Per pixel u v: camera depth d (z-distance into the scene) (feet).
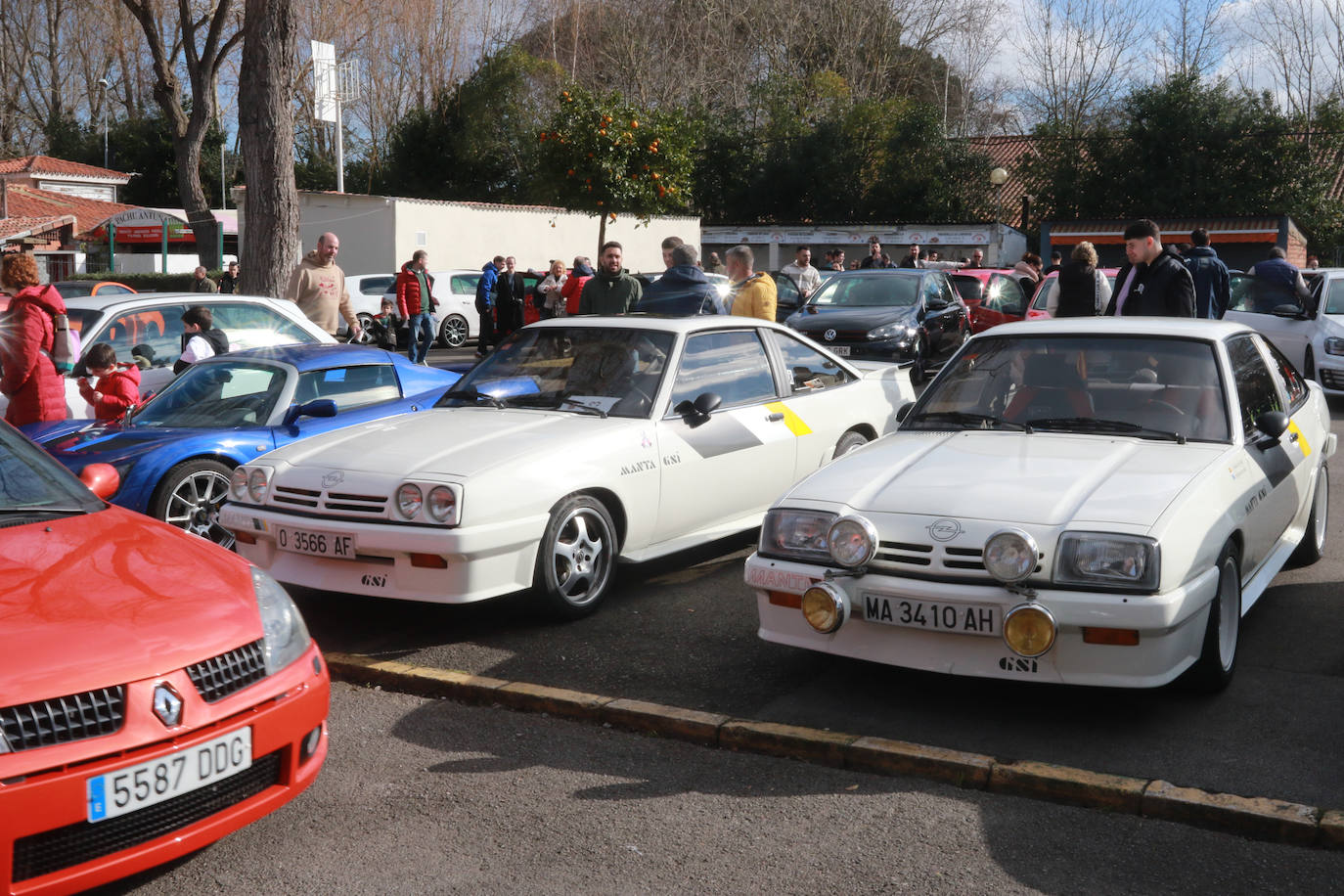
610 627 19.07
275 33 45.78
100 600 11.04
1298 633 17.78
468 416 21.20
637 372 21.63
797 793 13.03
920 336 50.96
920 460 16.30
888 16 157.69
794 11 155.12
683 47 155.22
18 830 9.31
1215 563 14.43
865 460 16.69
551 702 15.53
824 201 123.44
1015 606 13.48
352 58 143.64
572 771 13.78
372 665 17.02
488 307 63.36
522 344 23.18
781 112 127.75
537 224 101.35
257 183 46.50
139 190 156.04
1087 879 10.98
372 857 11.73
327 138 154.92
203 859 11.73
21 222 124.26
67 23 176.04
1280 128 107.14
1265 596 19.79
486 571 17.79
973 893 10.80
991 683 16.08
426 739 14.83
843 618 14.48
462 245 95.09
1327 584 20.40
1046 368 18.11
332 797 13.15
